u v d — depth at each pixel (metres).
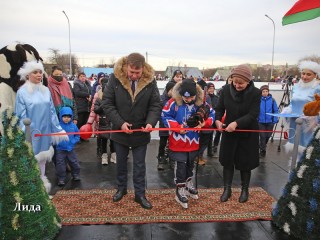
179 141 3.60
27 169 2.73
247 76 3.38
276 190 4.43
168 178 4.90
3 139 2.72
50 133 4.03
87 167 5.45
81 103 7.52
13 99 4.16
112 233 3.10
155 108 3.55
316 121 3.68
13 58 4.13
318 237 2.79
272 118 6.39
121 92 3.46
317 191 2.77
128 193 4.14
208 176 5.05
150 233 3.10
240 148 3.66
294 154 3.44
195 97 3.60
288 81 7.98
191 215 3.49
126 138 3.54
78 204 3.77
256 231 3.17
